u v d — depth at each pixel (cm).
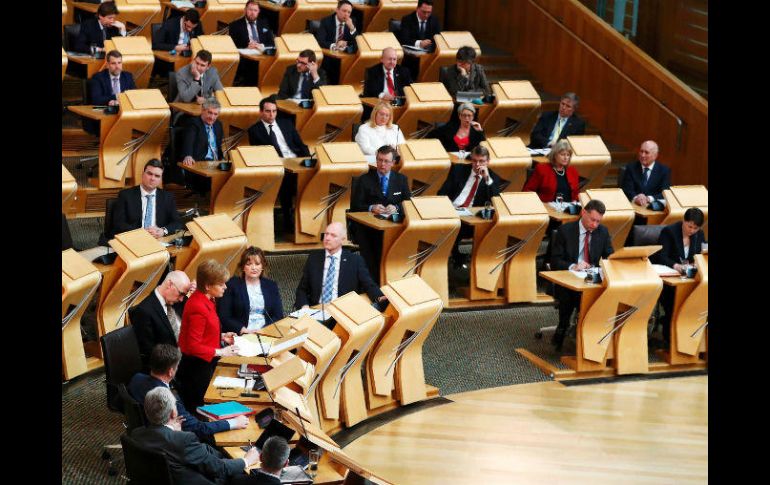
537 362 1820
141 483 1107
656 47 2678
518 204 1972
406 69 2505
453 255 2106
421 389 1677
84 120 2164
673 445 1597
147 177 1759
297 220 2067
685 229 1906
